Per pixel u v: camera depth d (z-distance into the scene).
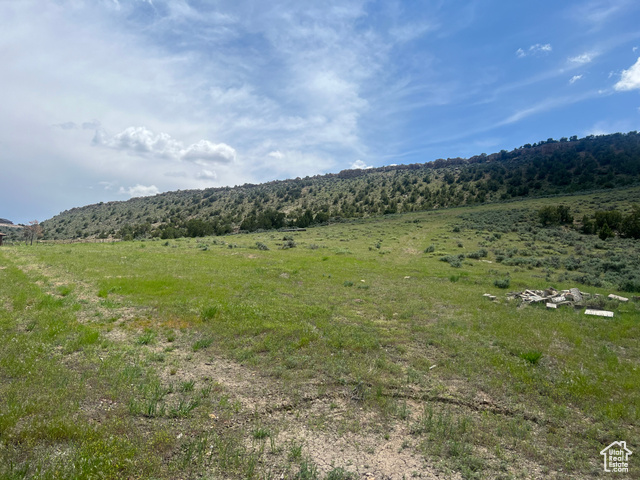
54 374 7.03
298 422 6.24
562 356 10.00
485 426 6.41
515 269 29.05
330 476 4.75
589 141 164.88
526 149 186.00
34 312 11.73
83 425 5.40
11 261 23.97
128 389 6.79
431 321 13.35
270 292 17.17
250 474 4.72
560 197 85.00
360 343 10.36
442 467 5.19
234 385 7.55
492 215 69.25
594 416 6.86
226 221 115.06
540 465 5.39
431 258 35.16
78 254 29.02
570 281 24.36
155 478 4.52
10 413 5.46
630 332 12.26
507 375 8.65
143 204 199.62
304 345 10.11
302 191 184.00
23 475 4.25
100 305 13.34
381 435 5.96
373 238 52.09
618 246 39.81
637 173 103.12
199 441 5.39
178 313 12.64
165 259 27.75
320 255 34.78
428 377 8.42
